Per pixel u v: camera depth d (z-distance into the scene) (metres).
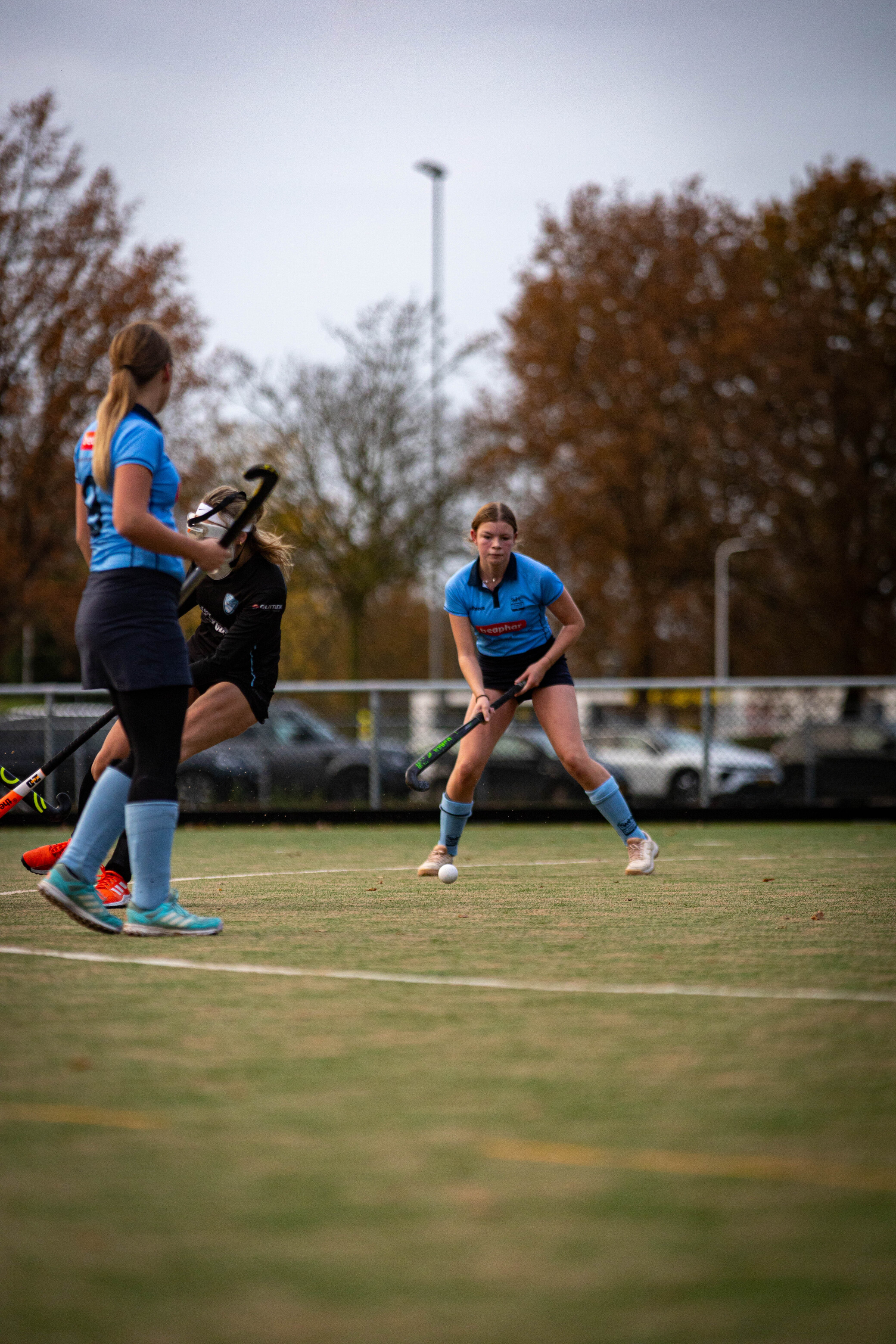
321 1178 7.92
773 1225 7.22
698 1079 9.94
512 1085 9.77
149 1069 10.23
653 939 16.41
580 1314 6.26
